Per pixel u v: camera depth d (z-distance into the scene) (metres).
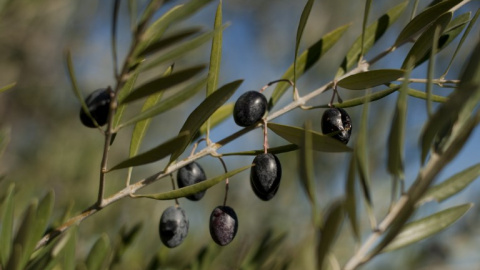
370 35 0.48
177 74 0.38
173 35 0.36
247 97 0.44
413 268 0.67
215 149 0.44
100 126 0.43
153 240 0.65
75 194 0.67
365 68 0.46
